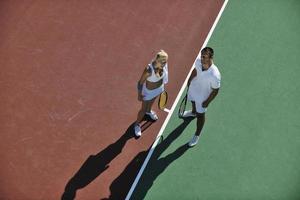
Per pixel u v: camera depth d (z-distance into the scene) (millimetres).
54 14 11172
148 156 9258
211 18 11367
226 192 8977
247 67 10594
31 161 9016
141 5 11461
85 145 9289
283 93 10266
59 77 10164
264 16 11500
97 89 10047
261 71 10555
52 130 9422
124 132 9516
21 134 9320
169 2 11547
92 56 10539
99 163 9094
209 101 8234
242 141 9570
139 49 10719
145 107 8906
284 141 9625
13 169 8898
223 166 9250
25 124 9453
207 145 9477
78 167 9023
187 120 9773
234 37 11078
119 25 11094
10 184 8742
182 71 10438
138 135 9430
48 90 9953
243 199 8914
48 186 8781
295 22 11453
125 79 10242
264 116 9914
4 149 9109
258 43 11016
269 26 11328
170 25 11172
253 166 9289
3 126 9383
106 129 9516
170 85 10211
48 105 9750
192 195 8898
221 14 11453
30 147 9180
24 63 10312
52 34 10836
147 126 9617
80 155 9156
